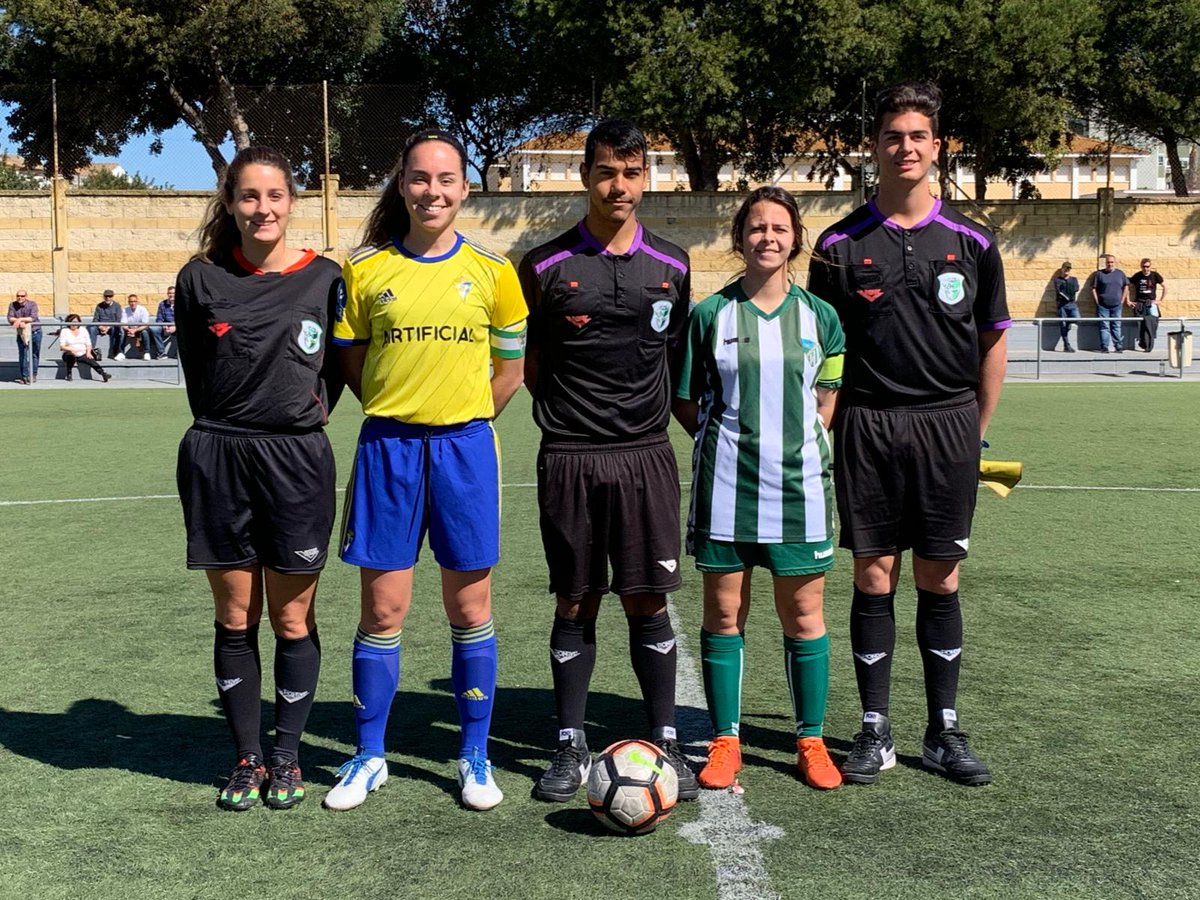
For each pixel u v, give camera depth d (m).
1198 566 6.56
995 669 4.75
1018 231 26.31
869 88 25.36
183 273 3.49
